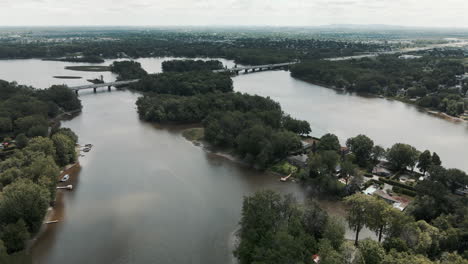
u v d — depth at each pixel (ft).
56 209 464.24
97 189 522.47
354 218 382.42
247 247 334.65
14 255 352.90
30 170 474.08
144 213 458.91
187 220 444.14
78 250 384.27
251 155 612.70
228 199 498.69
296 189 529.86
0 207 387.75
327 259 296.51
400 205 463.01
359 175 506.48
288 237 310.04
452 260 309.42
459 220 385.09
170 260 370.12
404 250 331.98
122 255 377.91
